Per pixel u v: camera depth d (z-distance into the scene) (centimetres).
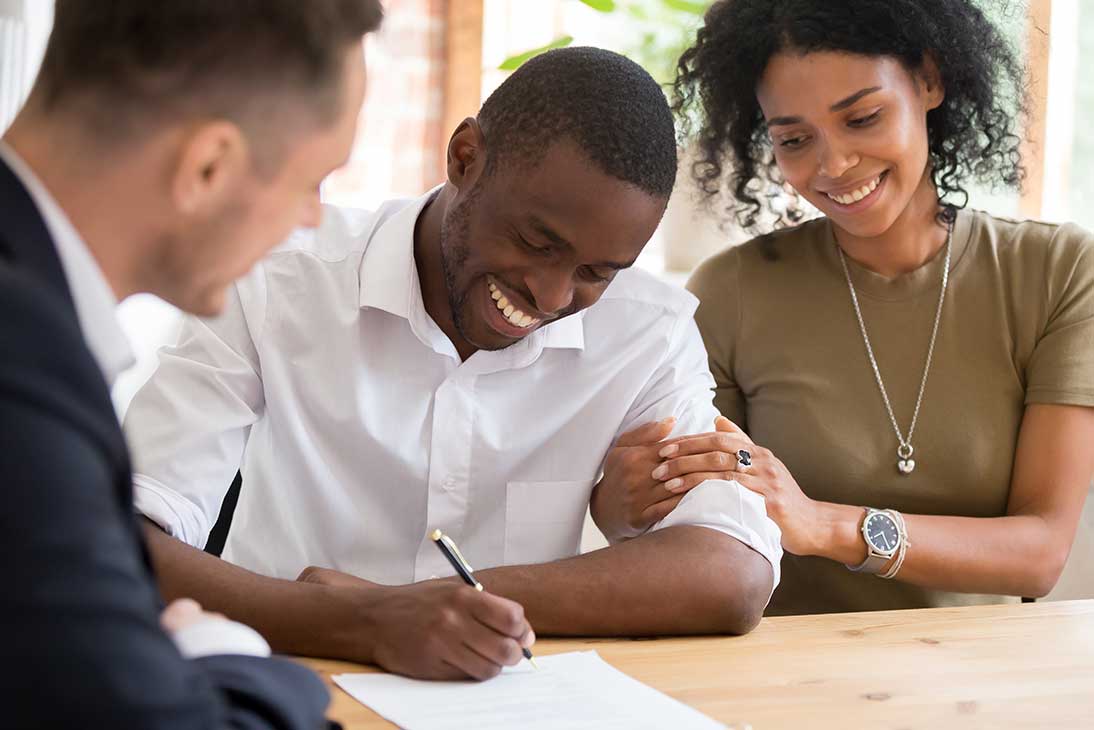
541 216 123
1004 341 189
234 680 67
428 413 154
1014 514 187
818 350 194
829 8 174
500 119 127
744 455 151
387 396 152
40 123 67
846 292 195
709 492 141
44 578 53
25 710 53
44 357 56
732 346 200
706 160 211
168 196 67
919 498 189
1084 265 189
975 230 195
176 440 142
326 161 73
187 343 150
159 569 124
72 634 54
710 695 108
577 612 125
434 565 156
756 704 106
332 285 151
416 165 351
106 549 56
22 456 54
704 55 202
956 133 193
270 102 68
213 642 74
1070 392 184
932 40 178
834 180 179
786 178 187
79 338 58
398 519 156
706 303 202
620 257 126
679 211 286
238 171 68
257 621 118
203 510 143
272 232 72
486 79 343
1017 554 178
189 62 65
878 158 177
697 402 162
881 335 192
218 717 61
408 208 152
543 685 108
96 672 54
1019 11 217
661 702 104
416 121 349
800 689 111
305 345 151
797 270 199
